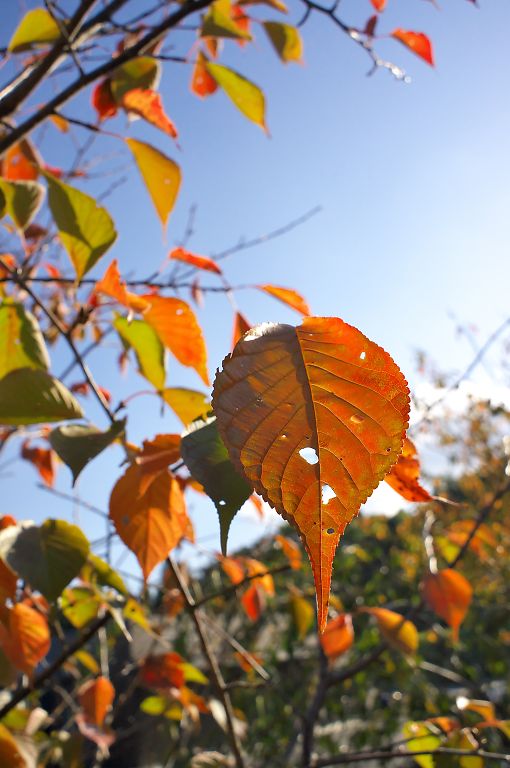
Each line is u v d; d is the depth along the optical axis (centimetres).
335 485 28
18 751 68
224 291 60
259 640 220
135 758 153
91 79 67
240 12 95
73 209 56
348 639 92
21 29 73
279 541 105
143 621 72
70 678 136
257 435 28
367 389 29
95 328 107
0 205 62
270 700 199
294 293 53
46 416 49
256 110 78
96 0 69
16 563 52
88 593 77
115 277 56
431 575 93
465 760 81
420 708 195
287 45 87
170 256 66
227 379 29
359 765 187
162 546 51
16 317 59
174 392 59
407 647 89
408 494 44
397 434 29
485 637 227
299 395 29
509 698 211
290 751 179
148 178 67
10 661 65
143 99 69
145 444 48
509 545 234
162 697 105
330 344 31
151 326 58
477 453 277
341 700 205
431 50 81
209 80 86
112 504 52
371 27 80
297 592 116
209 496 36
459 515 238
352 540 276
